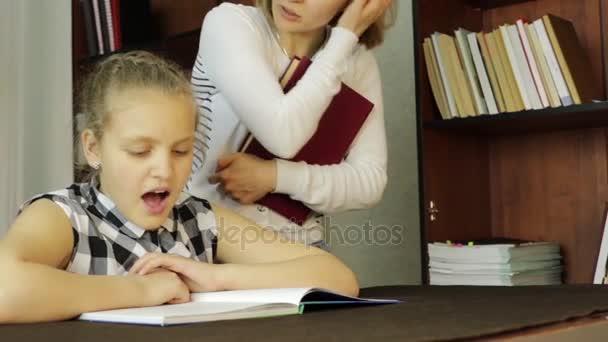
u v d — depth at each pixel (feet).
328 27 4.69
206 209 3.80
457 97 6.66
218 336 1.98
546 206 7.10
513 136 7.29
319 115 4.24
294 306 2.69
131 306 2.73
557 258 6.82
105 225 3.34
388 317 2.43
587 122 6.53
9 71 7.56
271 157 4.39
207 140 4.40
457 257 6.33
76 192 3.39
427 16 6.86
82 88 3.57
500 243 6.61
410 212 7.69
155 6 8.35
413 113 7.67
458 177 7.01
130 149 3.18
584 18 6.86
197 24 7.94
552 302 2.93
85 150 3.46
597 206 6.81
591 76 6.59
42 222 3.05
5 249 2.68
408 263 7.69
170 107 3.20
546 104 6.25
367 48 4.96
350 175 4.45
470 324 2.18
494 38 6.52
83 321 2.50
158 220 3.35
